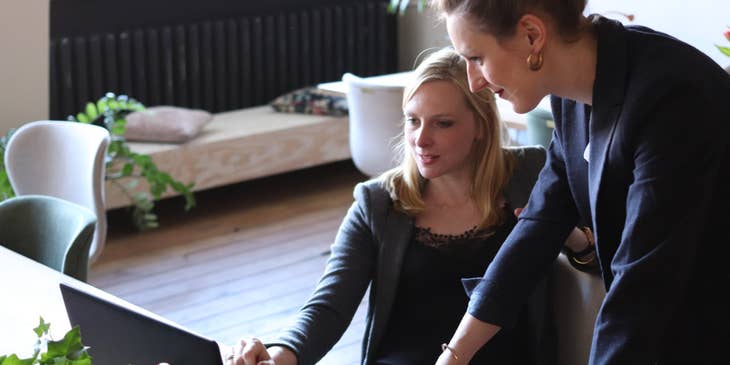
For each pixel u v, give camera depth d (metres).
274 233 5.28
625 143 1.57
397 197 2.18
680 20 4.77
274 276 4.69
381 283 2.16
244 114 6.00
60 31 5.47
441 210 2.18
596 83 1.58
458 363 1.87
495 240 2.16
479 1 1.54
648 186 1.52
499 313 1.86
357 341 3.97
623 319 1.55
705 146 1.50
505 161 2.20
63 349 1.47
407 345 2.14
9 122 4.86
